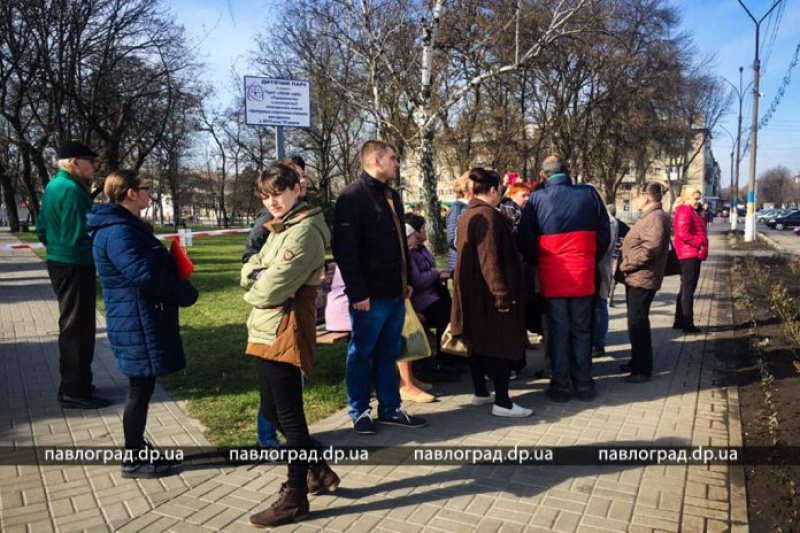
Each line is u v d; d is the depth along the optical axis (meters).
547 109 27.66
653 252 4.98
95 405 4.61
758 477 3.39
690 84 28.31
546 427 4.20
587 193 4.70
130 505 3.15
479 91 24.12
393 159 3.99
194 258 17.58
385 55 14.48
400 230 4.07
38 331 7.42
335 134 34.19
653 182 5.29
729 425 4.17
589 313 4.80
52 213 4.43
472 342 4.34
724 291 10.81
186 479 3.45
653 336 7.02
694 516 2.98
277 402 3.01
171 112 23.62
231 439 3.97
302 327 3.01
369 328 4.01
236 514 3.06
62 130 19.52
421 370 5.66
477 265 4.26
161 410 4.53
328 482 3.23
